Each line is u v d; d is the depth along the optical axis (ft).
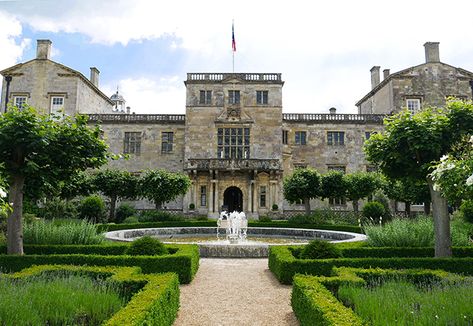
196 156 146.82
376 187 121.90
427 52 154.71
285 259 41.88
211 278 44.04
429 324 20.51
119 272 33.17
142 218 114.83
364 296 25.18
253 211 139.44
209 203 139.03
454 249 49.57
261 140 148.15
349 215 119.65
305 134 158.40
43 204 104.83
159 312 23.73
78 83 150.51
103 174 122.42
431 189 49.52
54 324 22.35
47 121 48.21
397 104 150.71
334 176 122.42
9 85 149.07
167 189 119.96
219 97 150.10
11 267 41.63
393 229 55.62
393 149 50.11
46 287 26.35
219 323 28.71
